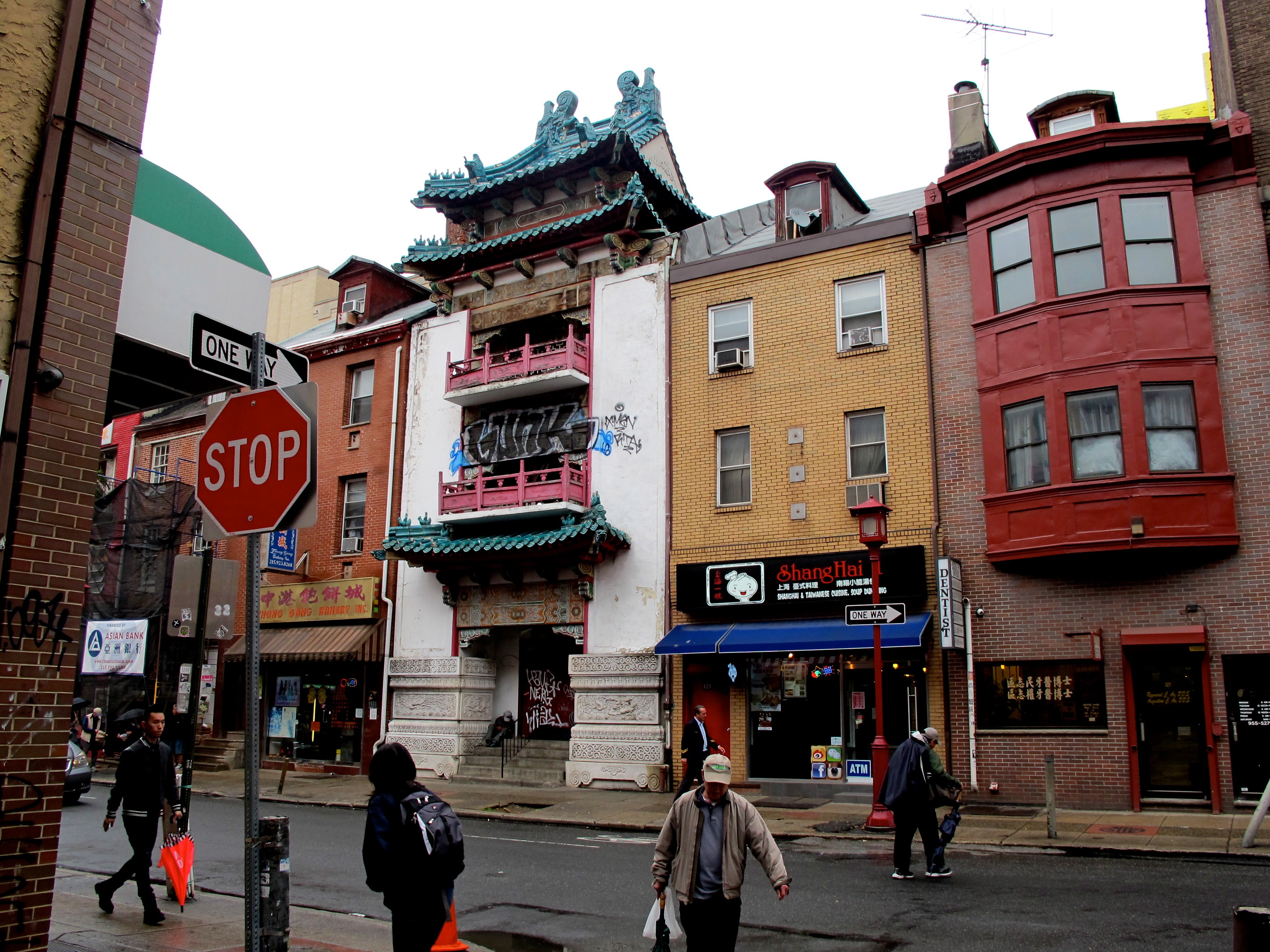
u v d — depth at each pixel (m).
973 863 11.89
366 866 5.65
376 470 26.86
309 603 26.42
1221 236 17.05
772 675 20.00
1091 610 16.98
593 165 25.02
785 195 23.16
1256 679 15.69
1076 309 17.36
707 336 22.31
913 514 19.09
